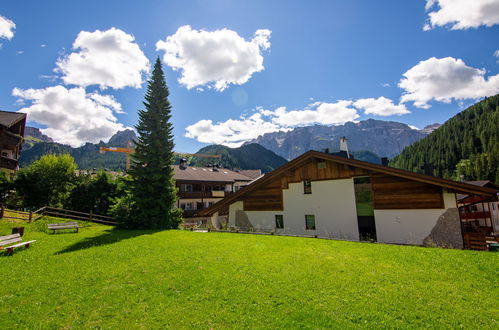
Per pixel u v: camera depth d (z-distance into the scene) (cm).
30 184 2541
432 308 540
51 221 2053
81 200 2767
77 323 511
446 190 1352
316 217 1758
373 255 962
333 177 1723
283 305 568
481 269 772
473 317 502
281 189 1922
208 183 4562
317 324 489
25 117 3247
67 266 895
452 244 1308
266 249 1112
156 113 2431
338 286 664
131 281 738
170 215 2320
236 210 2084
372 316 513
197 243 1307
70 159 3328
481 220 2983
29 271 834
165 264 906
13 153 3209
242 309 555
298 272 780
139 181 2291
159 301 604
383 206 1509
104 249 1180
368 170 1589
